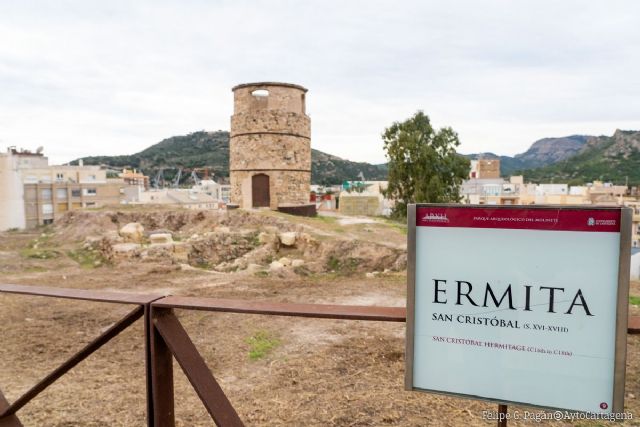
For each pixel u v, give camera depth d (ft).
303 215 98.43
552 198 226.58
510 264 6.88
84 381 17.58
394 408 14.65
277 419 14.16
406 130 118.83
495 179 296.51
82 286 41.63
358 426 13.44
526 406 6.91
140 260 58.18
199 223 89.61
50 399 15.60
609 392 6.48
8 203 169.89
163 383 7.87
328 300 35.88
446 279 7.25
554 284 6.66
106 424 13.70
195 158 589.73
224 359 20.92
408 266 7.45
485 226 6.98
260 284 42.70
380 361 20.06
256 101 104.47
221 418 7.26
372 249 59.67
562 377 6.70
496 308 6.99
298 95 98.07
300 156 99.09
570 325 6.63
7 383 17.31
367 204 169.17
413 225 7.40
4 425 9.53
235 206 98.32
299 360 20.43
